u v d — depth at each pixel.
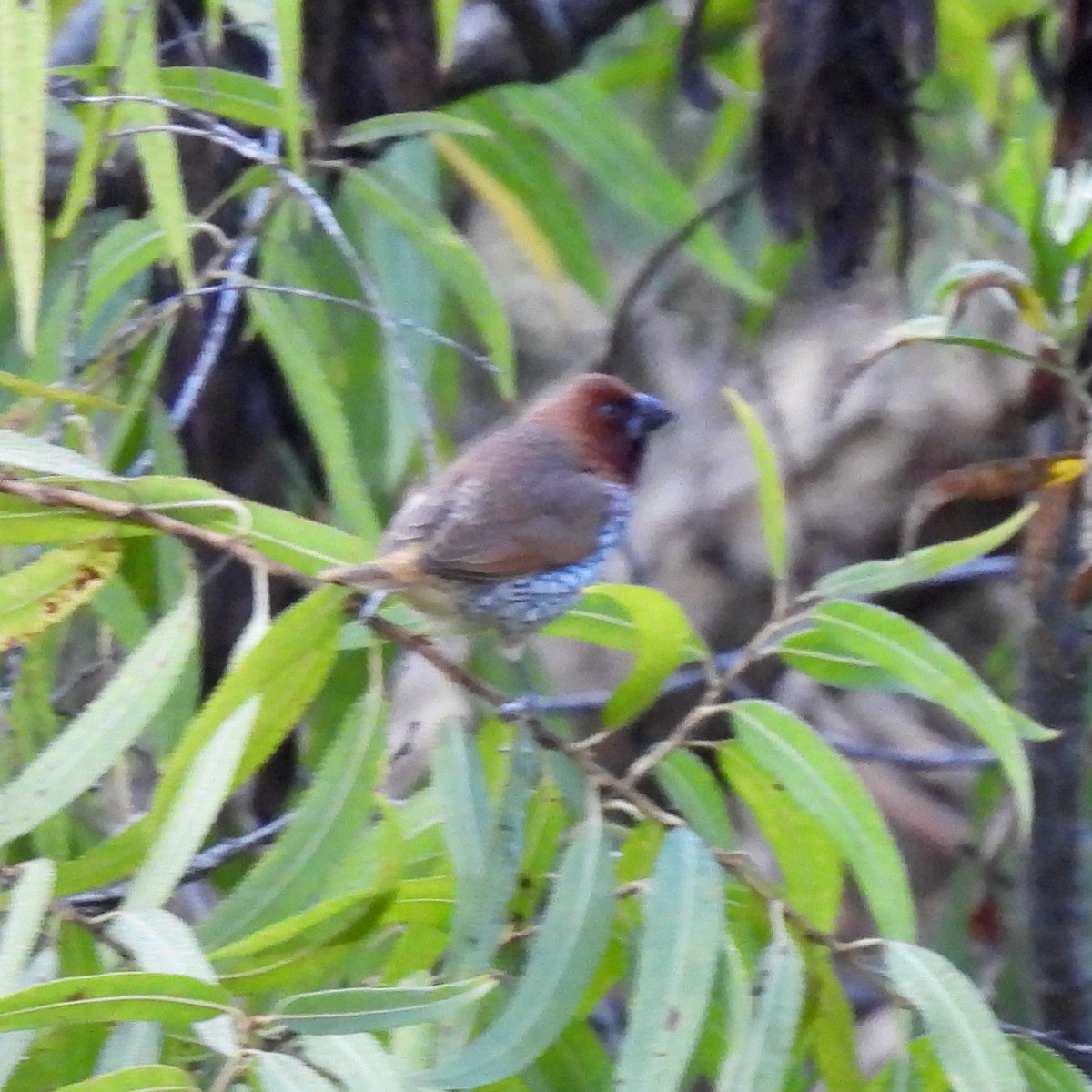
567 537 7.89
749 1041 5.75
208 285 8.52
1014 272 7.04
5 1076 5.43
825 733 11.83
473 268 8.20
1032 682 7.86
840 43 7.70
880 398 13.84
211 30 7.82
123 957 5.93
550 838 6.57
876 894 6.43
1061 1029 8.02
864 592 6.52
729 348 13.43
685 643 6.58
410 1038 6.38
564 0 9.39
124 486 5.87
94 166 7.11
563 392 8.67
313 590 6.27
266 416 8.59
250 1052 5.25
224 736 5.81
